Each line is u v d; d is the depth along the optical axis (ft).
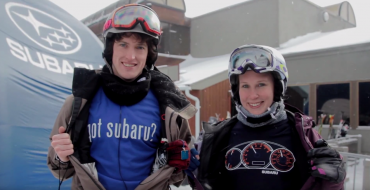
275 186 5.24
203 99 32.55
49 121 12.60
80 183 5.33
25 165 11.16
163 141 5.57
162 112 5.63
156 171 5.33
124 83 5.57
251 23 47.21
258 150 5.53
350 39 31.89
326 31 51.90
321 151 4.93
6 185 10.50
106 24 5.63
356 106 29.01
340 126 28.50
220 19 51.72
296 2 46.34
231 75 5.86
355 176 14.14
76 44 16.29
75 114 5.18
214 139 6.04
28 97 12.37
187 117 5.83
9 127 11.30
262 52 5.53
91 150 5.32
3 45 12.55
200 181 5.83
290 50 35.19
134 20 5.33
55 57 14.58
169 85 5.92
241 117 5.89
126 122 5.37
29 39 13.98
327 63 30.99
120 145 5.27
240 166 5.56
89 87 5.41
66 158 5.08
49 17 16.16
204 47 53.93
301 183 5.22
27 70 12.86
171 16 52.75
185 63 52.08
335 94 30.42
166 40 51.93
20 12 14.62
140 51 5.59
